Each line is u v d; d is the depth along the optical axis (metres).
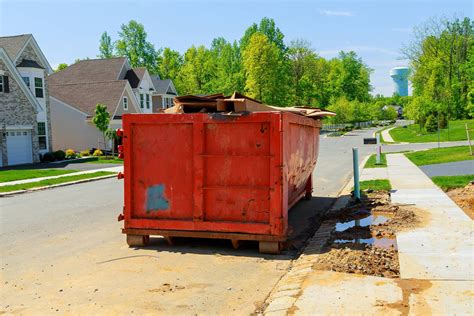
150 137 8.01
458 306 4.84
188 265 7.04
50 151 36.09
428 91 60.62
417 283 5.60
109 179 21.95
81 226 10.38
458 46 71.31
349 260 6.66
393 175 17.19
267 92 71.56
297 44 93.25
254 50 70.81
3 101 30.16
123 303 5.50
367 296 5.23
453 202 11.02
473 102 34.97
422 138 47.91
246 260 7.27
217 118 7.61
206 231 7.78
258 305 5.38
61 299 5.68
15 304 5.55
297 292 5.48
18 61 33.78
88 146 41.28
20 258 7.71
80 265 7.17
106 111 39.78
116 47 86.38
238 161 7.64
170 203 7.98
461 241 7.47
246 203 7.62
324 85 103.94
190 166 7.87
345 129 83.69
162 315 5.12
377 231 8.56
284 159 7.54
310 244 8.06
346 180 17.67
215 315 5.10
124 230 8.19
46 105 35.72
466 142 39.25
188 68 81.81
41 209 13.10
